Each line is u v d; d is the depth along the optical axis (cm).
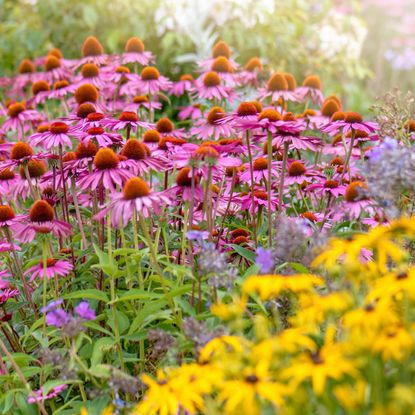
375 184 177
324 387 154
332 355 154
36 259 197
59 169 211
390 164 175
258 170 213
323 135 245
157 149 211
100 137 205
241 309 167
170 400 158
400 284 158
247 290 166
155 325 189
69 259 208
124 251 186
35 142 208
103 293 185
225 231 214
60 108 284
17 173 225
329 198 212
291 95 253
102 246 204
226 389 154
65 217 215
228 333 171
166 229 208
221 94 251
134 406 172
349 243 169
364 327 156
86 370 174
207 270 175
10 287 206
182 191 194
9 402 180
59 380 176
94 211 204
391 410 149
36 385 194
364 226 207
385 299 157
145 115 270
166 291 182
